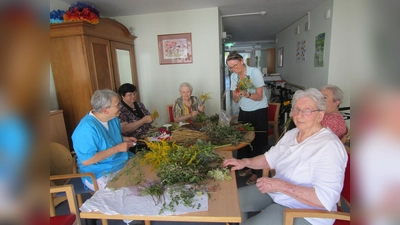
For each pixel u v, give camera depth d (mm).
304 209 1089
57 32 2338
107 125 1752
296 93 1304
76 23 2264
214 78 3549
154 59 3604
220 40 3816
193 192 1101
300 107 1238
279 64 6504
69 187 1315
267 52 8344
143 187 1153
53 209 1586
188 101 2725
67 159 1736
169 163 1282
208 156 1402
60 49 2395
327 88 1612
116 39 2988
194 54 3514
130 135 2322
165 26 3471
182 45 3502
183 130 2027
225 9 3504
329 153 1117
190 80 3611
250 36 7023
